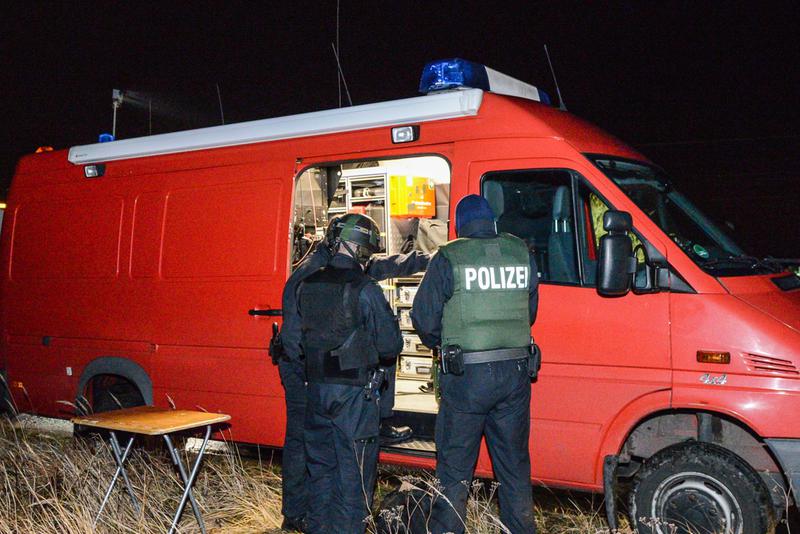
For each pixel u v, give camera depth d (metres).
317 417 3.94
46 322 5.90
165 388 5.32
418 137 4.48
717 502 3.65
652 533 3.77
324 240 4.16
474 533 4.12
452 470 3.75
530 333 3.83
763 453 3.81
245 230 5.03
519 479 3.74
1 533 4.16
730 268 3.84
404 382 5.85
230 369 5.05
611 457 3.92
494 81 4.73
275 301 4.87
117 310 5.54
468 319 3.68
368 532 4.26
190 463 5.26
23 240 6.10
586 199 4.07
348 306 3.84
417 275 5.82
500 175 4.24
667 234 3.87
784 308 3.70
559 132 4.14
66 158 5.93
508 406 3.73
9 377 6.13
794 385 3.54
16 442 5.56
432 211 5.97
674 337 3.78
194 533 4.33
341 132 4.75
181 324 5.25
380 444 4.64
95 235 5.70
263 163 5.02
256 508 4.59
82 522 4.12
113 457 5.19
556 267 4.11
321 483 4.01
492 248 3.74
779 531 4.27
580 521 4.43
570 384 4.02
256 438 5.00
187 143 5.32
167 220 5.37
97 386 5.80
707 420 3.83
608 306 3.94
